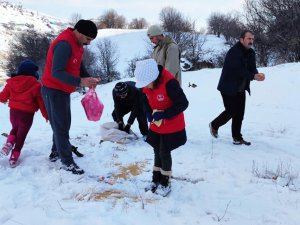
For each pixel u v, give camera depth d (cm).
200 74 2033
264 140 735
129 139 695
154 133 463
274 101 1270
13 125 586
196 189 487
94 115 565
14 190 461
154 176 485
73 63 516
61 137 534
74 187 471
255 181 513
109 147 655
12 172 536
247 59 660
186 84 1828
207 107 1274
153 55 660
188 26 4694
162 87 429
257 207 438
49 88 521
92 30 510
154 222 388
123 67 4419
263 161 595
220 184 505
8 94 593
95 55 4369
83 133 802
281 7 2995
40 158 596
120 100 709
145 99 463
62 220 385
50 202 429
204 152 634
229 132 797
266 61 3036
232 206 441
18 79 581
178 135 452
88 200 443
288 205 444
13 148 597
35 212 402
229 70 648
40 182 497
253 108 1178
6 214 397
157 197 455
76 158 606
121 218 393
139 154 626
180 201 452
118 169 561
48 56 518
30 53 4850
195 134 769
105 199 448
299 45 2794
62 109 527
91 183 495
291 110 1127
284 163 588
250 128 861
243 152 640
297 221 405
